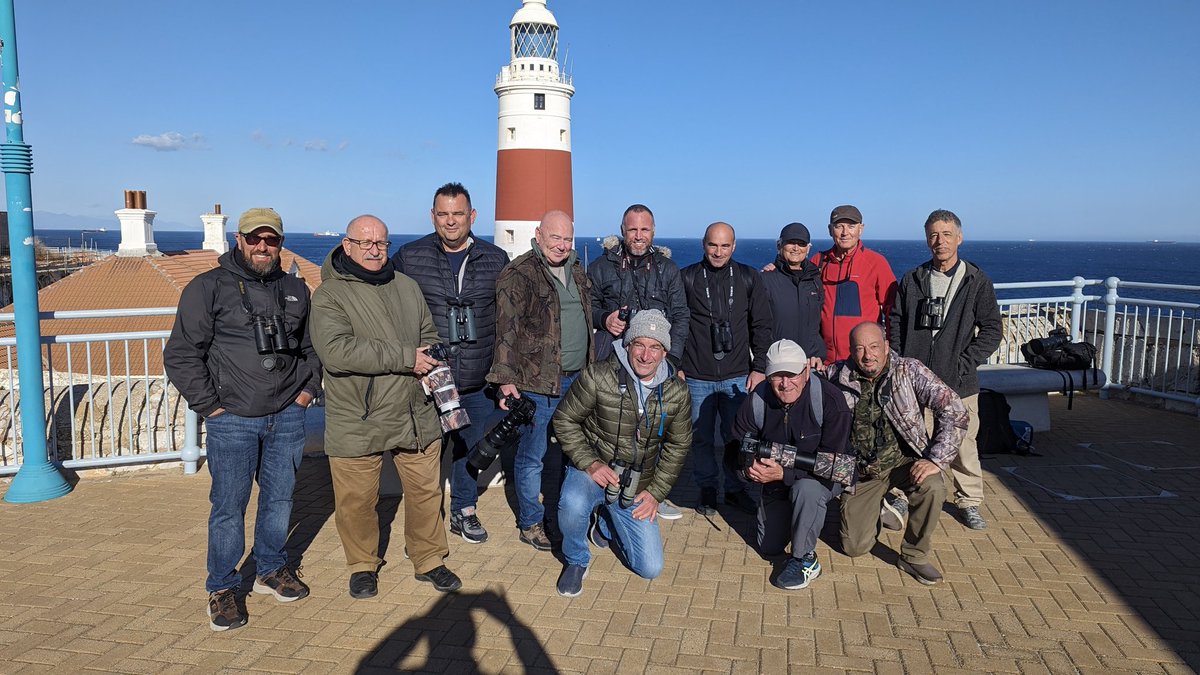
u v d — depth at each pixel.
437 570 4.11
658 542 4.17
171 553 4.45
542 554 4.53
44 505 5.20
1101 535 4.75
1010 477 5.81
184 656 3.40
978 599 3.94
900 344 5.12
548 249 4.45
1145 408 7.98
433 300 4.43
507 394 4.32
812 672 3.30
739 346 5.09
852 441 4.26
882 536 4.80
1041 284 8.87
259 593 4.00
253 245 3.57
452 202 4.33
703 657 3.41
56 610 3.79
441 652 3.45
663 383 4.09
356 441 3.82
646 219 4.87
